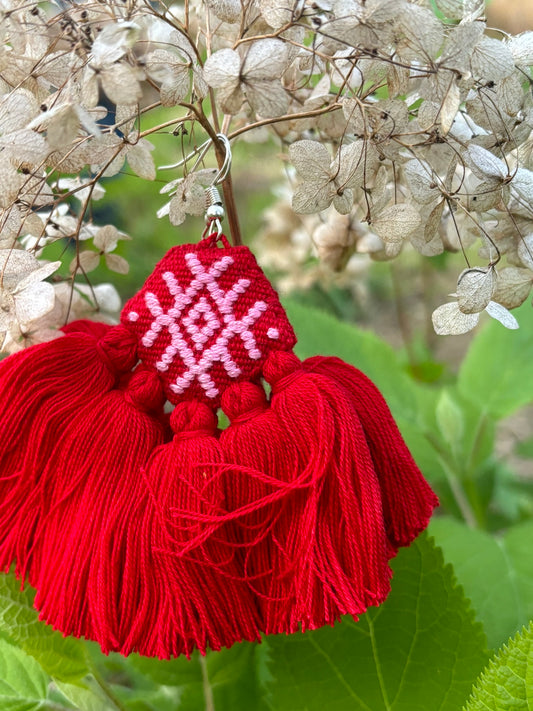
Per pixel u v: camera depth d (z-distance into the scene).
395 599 0.15
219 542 0.12
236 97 0.11
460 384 0.27
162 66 0.11
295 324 0.25
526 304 0.27
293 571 0.11
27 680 0.17
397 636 0.15
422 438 0.26
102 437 0.12
